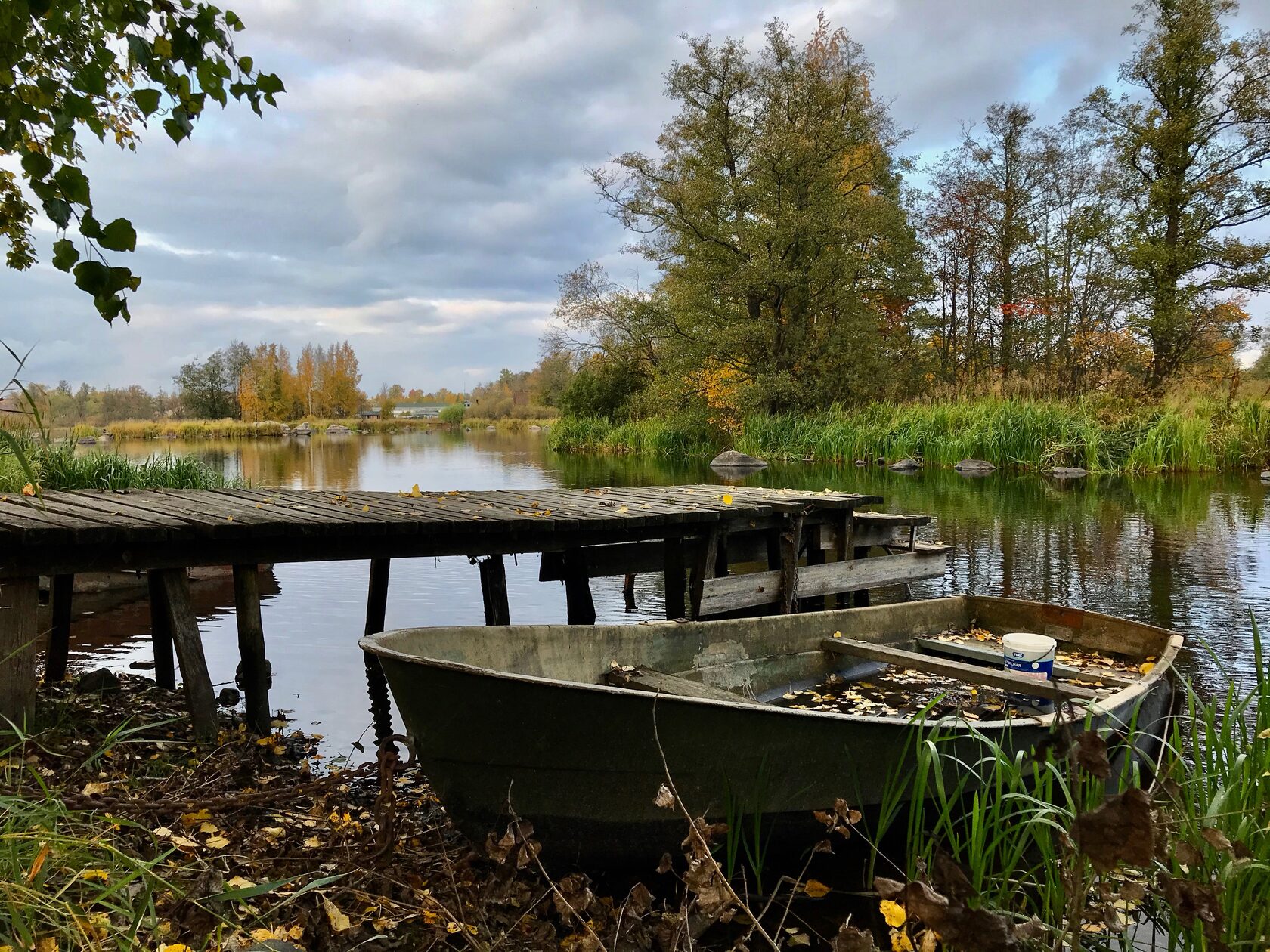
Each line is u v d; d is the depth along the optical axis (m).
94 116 2.45
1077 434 20.52
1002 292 33.69
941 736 3.60
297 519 5.14
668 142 28.81
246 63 2.62
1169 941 2.79
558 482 18.98
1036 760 2.02
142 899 2.44
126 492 6.67
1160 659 4.71
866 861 3.66
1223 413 19.94
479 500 7.01
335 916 2.80
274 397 71.19
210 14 2.50
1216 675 5.87
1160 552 10.27
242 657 5.07
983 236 33.03
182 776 4.09
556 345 35.75
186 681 4.73
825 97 27.16
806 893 3.40
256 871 3.03
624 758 3.27
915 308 32.97
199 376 67.44
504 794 3.34
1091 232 27.91
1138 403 21.20
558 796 3.32
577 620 6.87
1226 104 25.09
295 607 8.16
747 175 28.23
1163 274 25.81
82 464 10.77
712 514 6.64
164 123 2.51
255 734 4.93
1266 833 2.83
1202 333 26.03
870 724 3.46
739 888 3.42
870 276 30.66
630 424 33.09
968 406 23.95
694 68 27.31
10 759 3.86
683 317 29.23
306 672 6.16
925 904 1.71
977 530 11.90
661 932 2.88
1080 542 10.95
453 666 3.12
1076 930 2.02
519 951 2.85
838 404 27.28
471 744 3.28
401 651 3.51
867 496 7.80
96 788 3.57
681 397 29.64
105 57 2.50
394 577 9.73
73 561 4.48
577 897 2.80
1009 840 3.23
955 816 3.79
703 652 4.82
